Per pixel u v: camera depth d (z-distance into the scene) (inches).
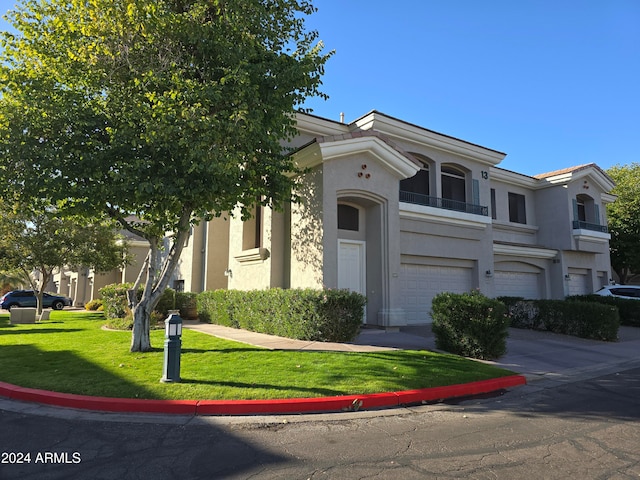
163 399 247.4
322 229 513.0
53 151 324.2
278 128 402.6
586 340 557.9
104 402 243.6
